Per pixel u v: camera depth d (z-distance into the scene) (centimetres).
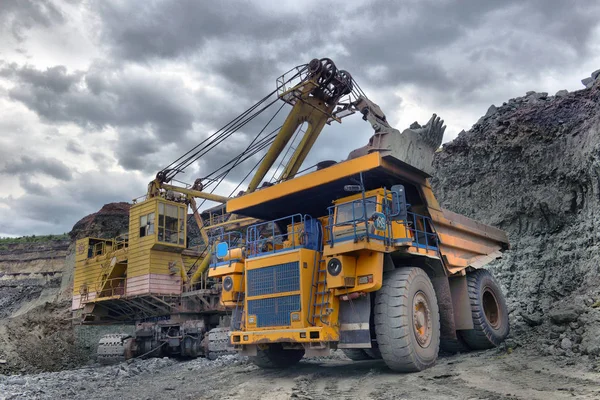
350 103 1794
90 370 1420
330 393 672
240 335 843
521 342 929
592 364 682
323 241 860
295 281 793
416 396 607
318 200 973
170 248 2003
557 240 1476
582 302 1018
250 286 856
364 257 771
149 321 2081
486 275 1088
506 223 1689
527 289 1442
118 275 2184
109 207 4350
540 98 1836
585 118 1516
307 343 770
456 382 677
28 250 6188
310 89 1761
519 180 1709
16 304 5088
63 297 3903
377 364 958
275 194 945
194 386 856
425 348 801
